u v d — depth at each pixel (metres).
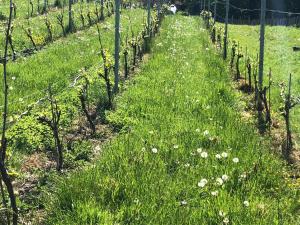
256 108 13.19
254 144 9.71
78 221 6.22
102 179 7.36
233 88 15.85
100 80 13.91
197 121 10.93
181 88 13.98
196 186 7.54
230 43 28.25
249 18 62.66
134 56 17.50
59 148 8.39
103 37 23.84
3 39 21.69
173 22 38.81
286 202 7.46
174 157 8.66
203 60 19.59
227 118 11.40
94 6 41.34
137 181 7.46
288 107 10.37
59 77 14.33
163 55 19.70
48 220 6.54
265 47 31.44
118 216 6.45
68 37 25.64
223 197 7.12
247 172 8.15
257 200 7.24
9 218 5.98
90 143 9.84
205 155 8.50
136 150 8.90
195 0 66.75
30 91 12.68
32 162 8.76
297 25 48.50
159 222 6.40
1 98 11.77
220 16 65.38
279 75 20.14
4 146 5.71
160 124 10.67
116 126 10.98
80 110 11.71
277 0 62.88
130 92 13.33
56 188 7.44
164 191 7.26
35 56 18.42
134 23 32.22
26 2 40.31
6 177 5.67
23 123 9.90
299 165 9.43
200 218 6.52
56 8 39.62
